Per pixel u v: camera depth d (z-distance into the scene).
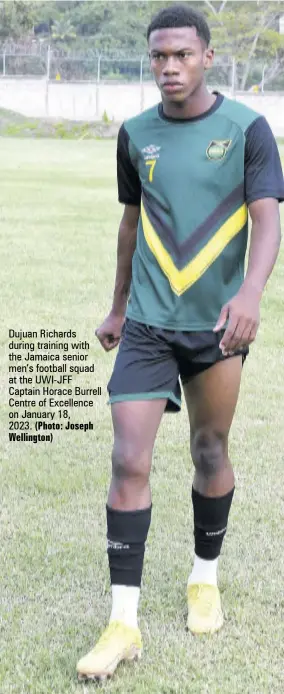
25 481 5.80
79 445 6.46
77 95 63.97
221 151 3.87
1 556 4.81
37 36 84.12
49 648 4.00
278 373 8.17
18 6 75.12
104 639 3.83
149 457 3.94
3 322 9.59
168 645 4.04
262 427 6.81
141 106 62.59
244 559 4.79
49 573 4.64
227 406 4.14
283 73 69.44
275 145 3.94
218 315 4.01
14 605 4.34
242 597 4.43
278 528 5.15
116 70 67.94
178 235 3.95
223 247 3.95
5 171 29.94
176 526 5.17
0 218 18.50
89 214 19.52
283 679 3.80
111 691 3.71
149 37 3.88
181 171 3.90
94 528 5.16
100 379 7.86
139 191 4.21
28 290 11.25
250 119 3.89
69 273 12.43
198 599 4.25
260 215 3.87
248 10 69.81
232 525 5.17
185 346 3.99
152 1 78.62
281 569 4.70
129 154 4.06
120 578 3.90
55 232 16.55
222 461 4.23
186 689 3.72
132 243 4.37
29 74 67.62
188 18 3.82
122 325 4.55
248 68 67.19
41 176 28.44
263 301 10.93
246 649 4.01
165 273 3.98
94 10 81.31
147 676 3.81
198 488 4.27
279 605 4.37
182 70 3.81
